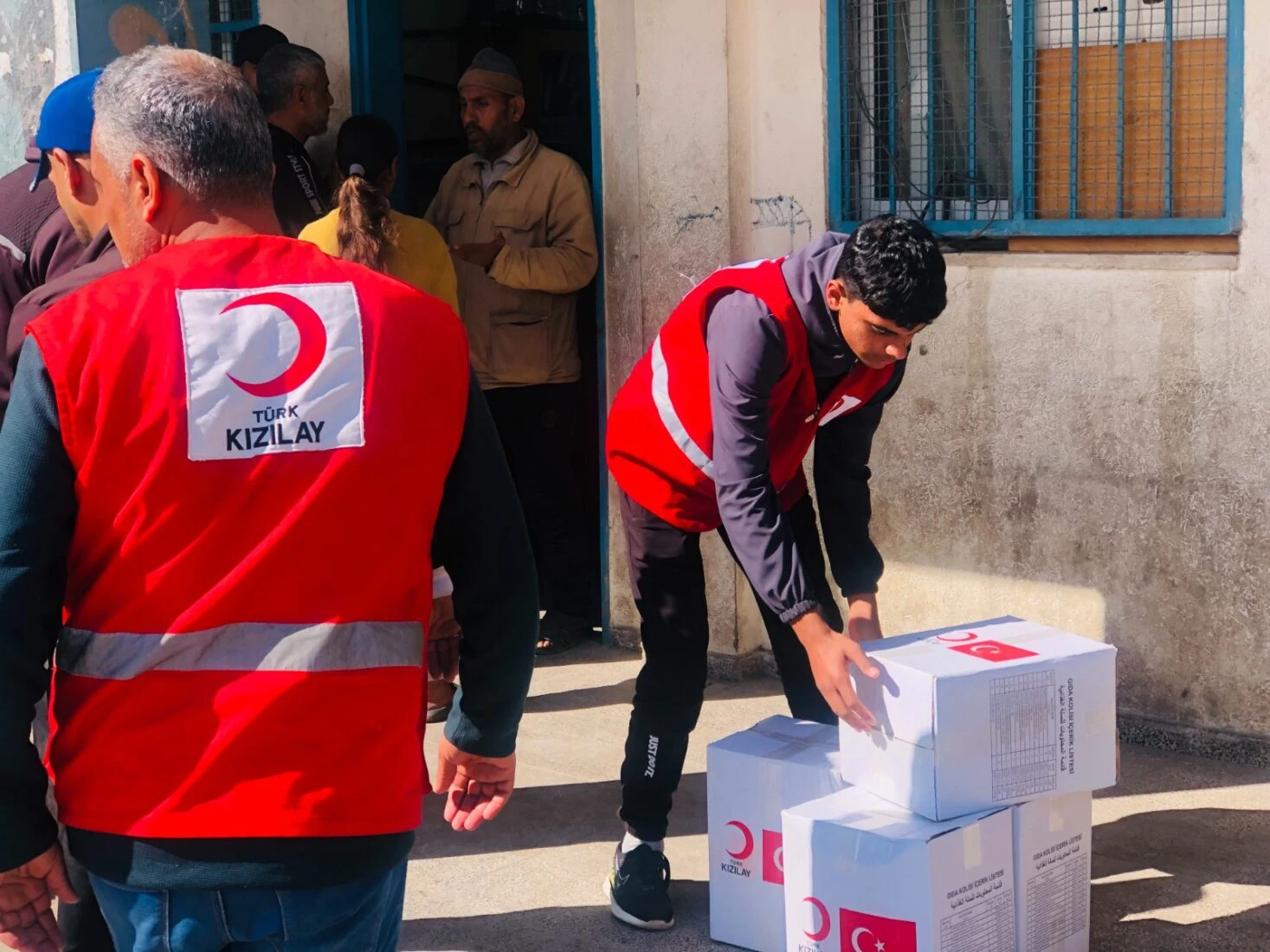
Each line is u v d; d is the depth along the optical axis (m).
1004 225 3.93
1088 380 3.82
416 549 1.62
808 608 2.51
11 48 5.12
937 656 2.52
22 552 1.46
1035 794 2.51
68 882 1.65
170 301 1.54
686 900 3.09
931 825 2.43
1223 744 3.75
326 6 4.96
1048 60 3.84
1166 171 3.71
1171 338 3.68
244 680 1.52
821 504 2.96
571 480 5.01
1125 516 3.81
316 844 1.51
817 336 2.54
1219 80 3.61
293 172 4.18
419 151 6.01
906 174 4.11
